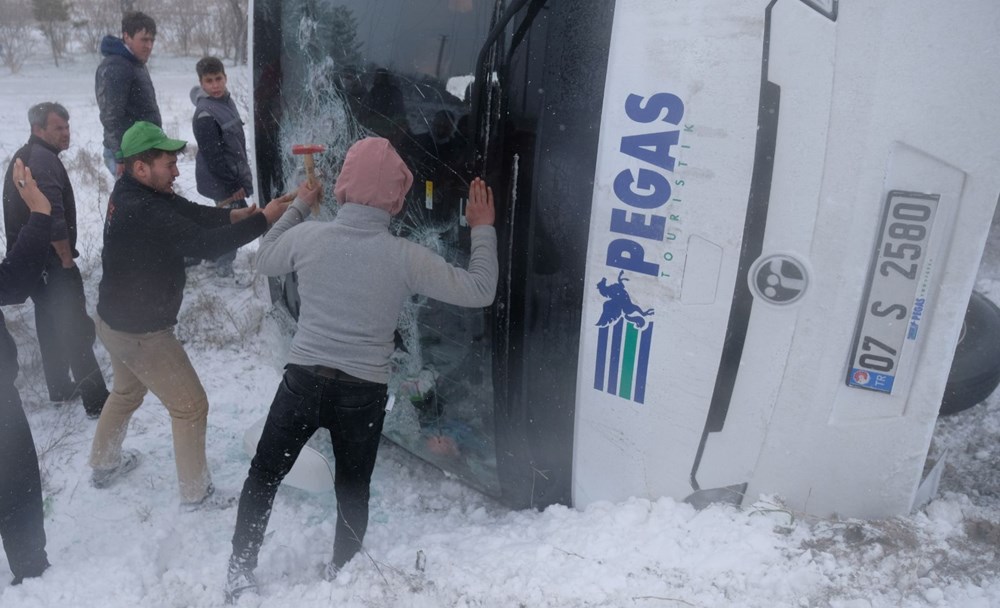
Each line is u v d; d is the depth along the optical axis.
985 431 4.01
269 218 3.19
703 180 2.47
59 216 4.06
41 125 4.03
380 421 2.84
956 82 2.24
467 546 3.05
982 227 2.33
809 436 2.61
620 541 2.78
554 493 3.22
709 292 2.55
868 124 2.30
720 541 2.67
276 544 3.33
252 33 4.03
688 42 2.43
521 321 2.93
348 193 2.68
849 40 2.27
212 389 4.88
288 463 2.88
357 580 2.84
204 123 5.84
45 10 22.92
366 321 2.71
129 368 3.40
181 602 2.86
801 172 2.38
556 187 2.73
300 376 2.72
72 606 2.83
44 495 3.70
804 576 2.51
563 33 2.64
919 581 2.50
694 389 2.66
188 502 3.59
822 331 2.49
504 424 3.11
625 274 2.66
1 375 2.84
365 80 3.32
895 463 2.62
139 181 3.13
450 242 3.05
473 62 2.88
